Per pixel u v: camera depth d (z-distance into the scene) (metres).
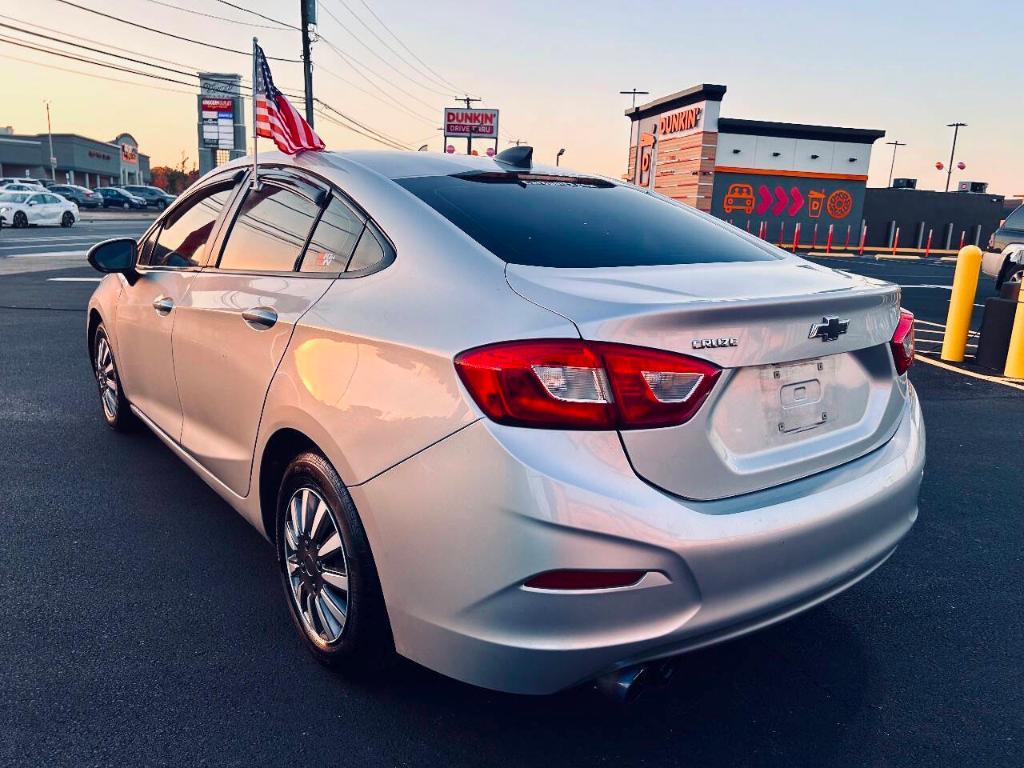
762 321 1.97
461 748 2.17
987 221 33.75
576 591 1.78
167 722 2.22
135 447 4.52
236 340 2.73
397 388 2.02
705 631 1.89
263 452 2.60
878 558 2.27
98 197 50.88
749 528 1.90
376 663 2.32
